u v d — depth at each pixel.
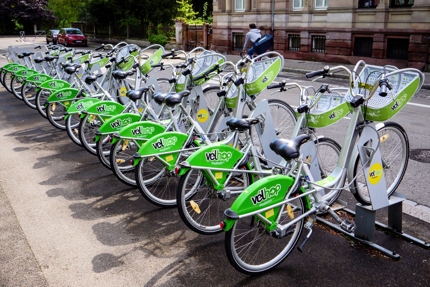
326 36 17.78
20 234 4.06
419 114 8.79
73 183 5.27
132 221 4.32
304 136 3.43
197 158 3.73
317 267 3.50
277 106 5.70
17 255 3.71
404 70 3.67
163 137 4.42
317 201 3.55
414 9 14.65
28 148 6.65
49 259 3.66
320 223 4.17
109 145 6.12
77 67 7.41
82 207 4.62
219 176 3.86
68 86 7.75
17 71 9.53
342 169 3.85
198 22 27.19
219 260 3.63
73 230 4.14
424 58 14.67
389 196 4.07
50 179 5.40
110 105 5.87
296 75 15.45
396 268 3.46
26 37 45.78
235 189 4.01
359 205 3.81
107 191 5.03
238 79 4.97
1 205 4.67
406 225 4.17
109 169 5.66
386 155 4.49
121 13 33.81
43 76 8.71
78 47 31.23
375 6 16.06
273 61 5.23
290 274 3.42
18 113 8.99
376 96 3.81
